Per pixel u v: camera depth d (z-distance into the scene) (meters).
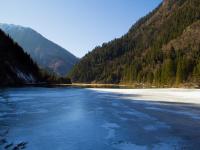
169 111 23.97
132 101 33.94
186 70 127.25
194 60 138.00
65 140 13.20
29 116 20.91
